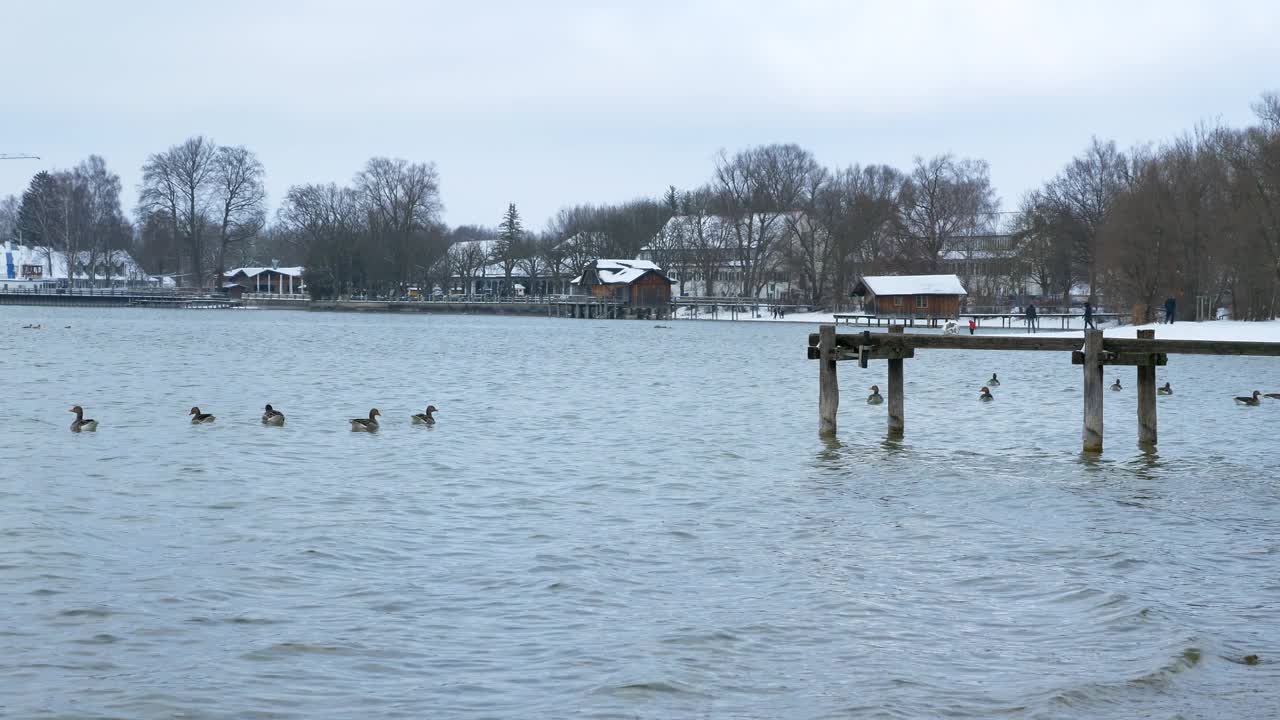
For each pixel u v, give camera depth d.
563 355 82.06
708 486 27.02
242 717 13.05
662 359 78.12
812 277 171.25
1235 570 19.11
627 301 170.12
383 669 14.48
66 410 42.06
